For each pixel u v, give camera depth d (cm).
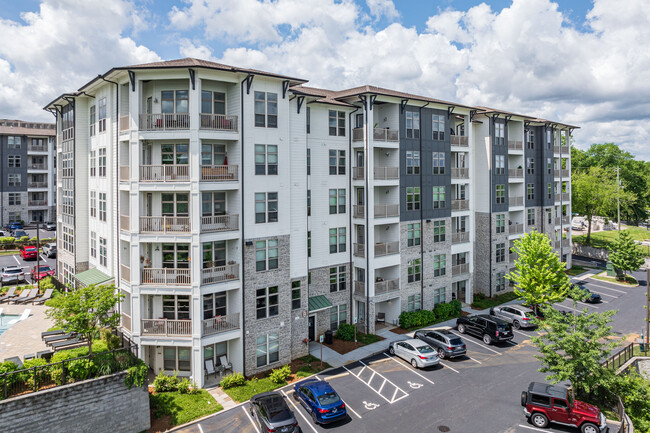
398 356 2736
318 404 1939
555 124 4888
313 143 3008
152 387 2253
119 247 2502
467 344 3008
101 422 1811
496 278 4178
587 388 2045
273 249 2534
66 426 1730
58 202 3775
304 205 2741
